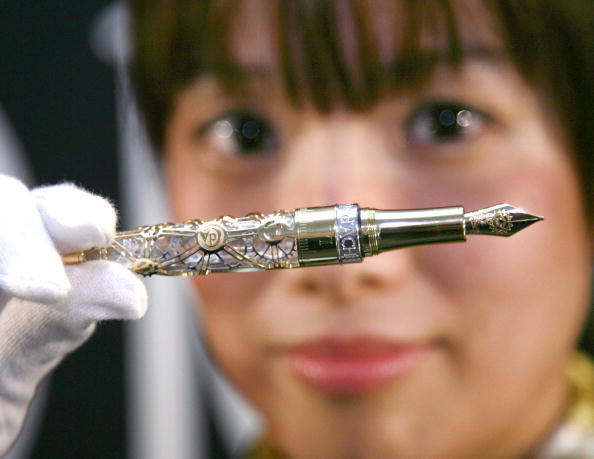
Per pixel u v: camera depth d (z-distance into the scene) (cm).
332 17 52
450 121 53
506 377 53
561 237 53
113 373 60
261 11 53
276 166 54
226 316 55
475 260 52
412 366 53
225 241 41
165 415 60
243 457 59
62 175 60
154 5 56
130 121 59
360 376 53
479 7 52
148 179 59
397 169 53
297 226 40
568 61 53
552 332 53
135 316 41
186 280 60
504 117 53
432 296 53
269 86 53
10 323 43
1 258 40
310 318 53
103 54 60
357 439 54
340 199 53
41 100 61
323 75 52
